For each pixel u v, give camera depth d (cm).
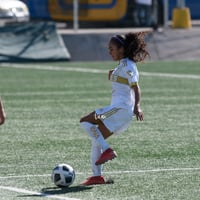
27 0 11219
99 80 7225
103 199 2805
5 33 8962
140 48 3069
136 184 3069
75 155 3728
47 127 4600
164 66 8556
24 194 2897
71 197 2836
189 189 2983
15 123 4756
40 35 9088
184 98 5956
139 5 10994
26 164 3509
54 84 6900
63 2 11081
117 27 11325
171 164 3488
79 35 9288
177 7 11150
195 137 4231
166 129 4509
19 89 6550
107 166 3444
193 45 9512
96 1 11000
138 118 3050
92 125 3020
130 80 3034
